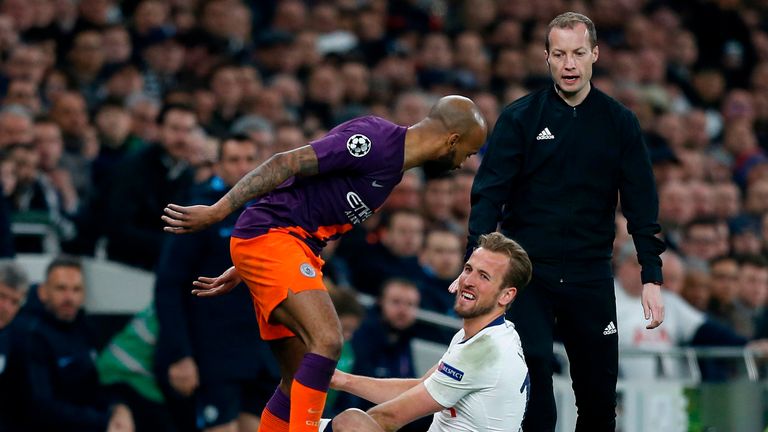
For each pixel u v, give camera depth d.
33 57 35.62
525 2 56.94
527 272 18.69
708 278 36.00
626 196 19.83
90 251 31.28
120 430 26.75
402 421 18.72
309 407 17.36
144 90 39.69
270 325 18.48
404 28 52.16
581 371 20.27
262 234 17.78
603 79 51.25
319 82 41.41
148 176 29.89
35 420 26.23
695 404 29.48
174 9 44.28
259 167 17.44
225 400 25.11
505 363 18.66
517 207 19.91
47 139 31.56
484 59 50.56
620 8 61.03
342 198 17.91
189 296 25.33
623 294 31.28
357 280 31.94
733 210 45.25
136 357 27.14
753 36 64.88
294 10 47.12
